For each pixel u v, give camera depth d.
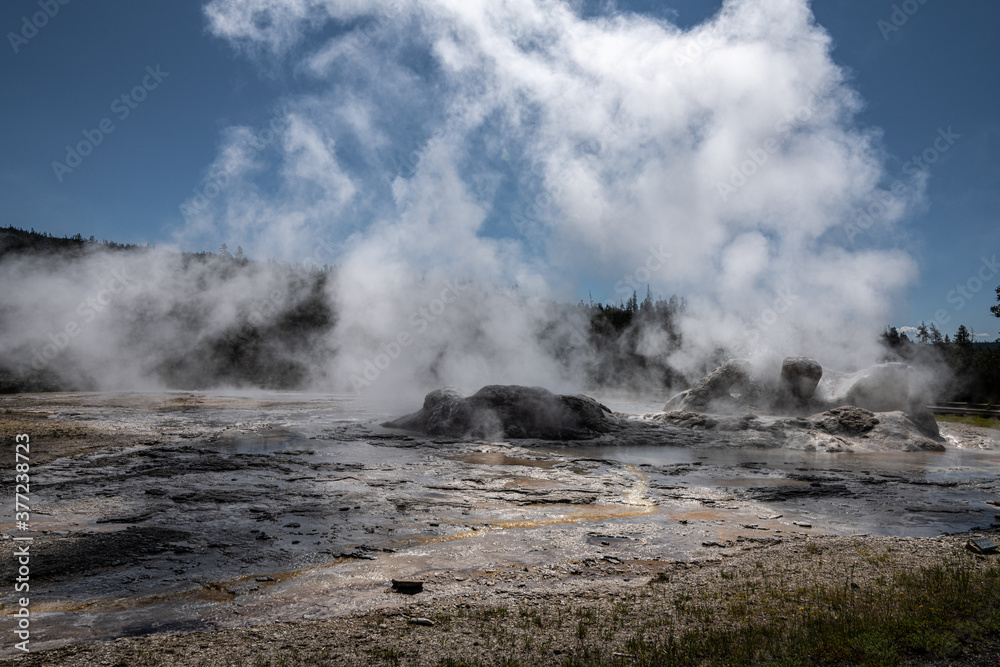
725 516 10.84
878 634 5.19
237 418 25.89
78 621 5.84
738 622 5.71
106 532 8.69
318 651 5.12
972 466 17.77
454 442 20.02
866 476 15.35
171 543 8.36
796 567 7.60
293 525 9.45
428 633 5.53
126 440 17.86
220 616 6.01
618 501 11.91
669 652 4.97
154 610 6.14
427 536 9.10
